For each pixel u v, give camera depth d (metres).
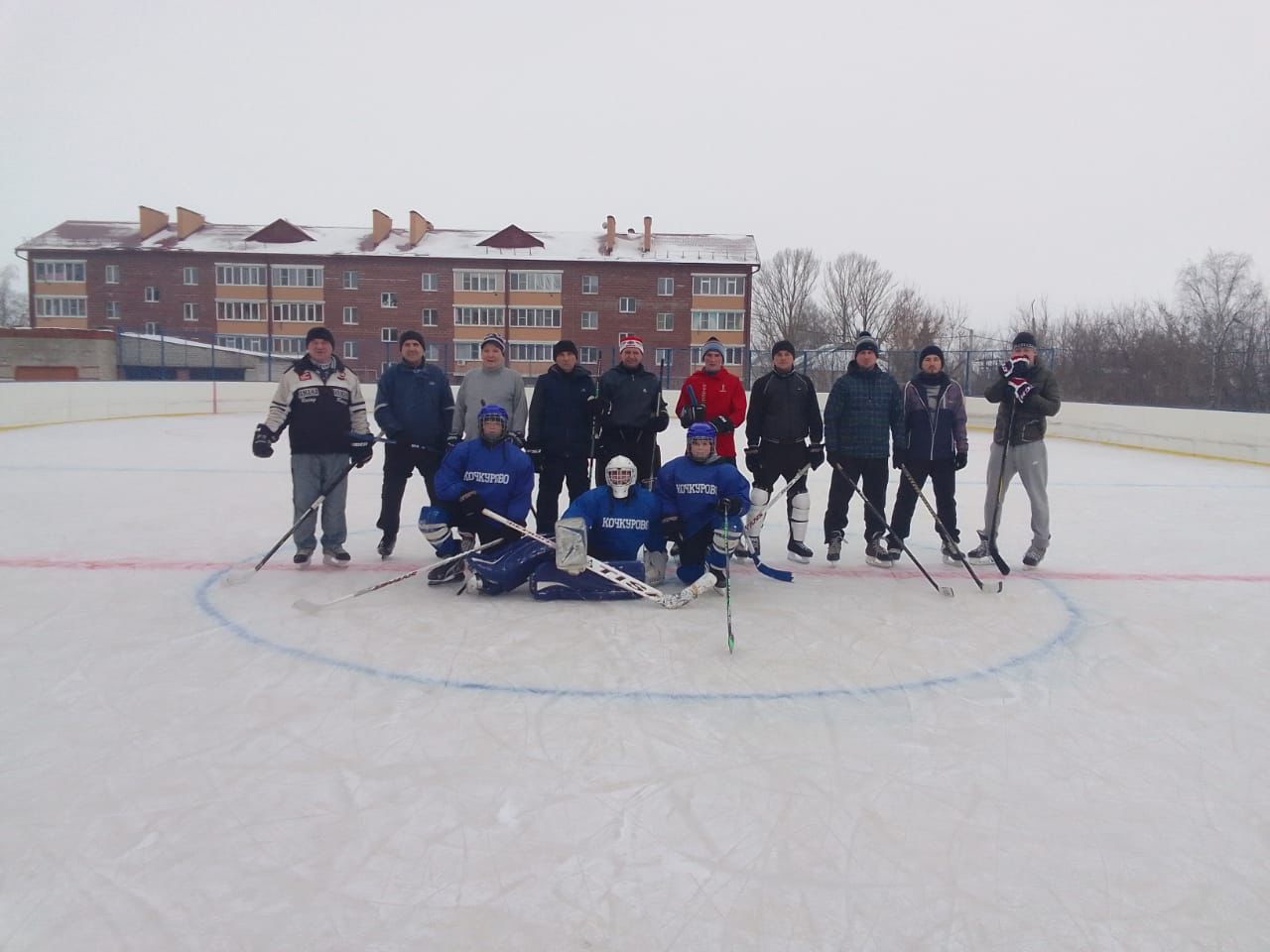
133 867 2.29
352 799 2.66
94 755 2.92
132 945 1.99
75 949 1.97
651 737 3.13
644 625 4.49
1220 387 24.33
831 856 2.41
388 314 47.03
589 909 2.15
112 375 29.36
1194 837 2.55
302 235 48.69
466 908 2.14
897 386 6.02
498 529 5.30
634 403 5.91
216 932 2.04
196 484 9.63
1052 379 5.90
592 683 3.64
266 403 23.27
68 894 2.16
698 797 2.71
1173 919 2.16
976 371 23.48
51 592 4.94
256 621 4.44
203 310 47.28
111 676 3.63
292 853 2.37
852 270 57.72
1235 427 14.47
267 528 7.09
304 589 5.12
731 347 46.69
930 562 6.26
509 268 46.69
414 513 8.14
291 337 47.28
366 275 46.91
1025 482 5.97
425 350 5.94
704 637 4.31
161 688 3.51
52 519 7.30
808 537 7.20
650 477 6.02
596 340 46.91
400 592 5.09
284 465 11.62
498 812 2.60
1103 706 3.53
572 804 2.65
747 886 2.26
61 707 3.31
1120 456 15.52
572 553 4.75
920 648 4.22
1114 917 2.16
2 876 2.23
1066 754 3.08
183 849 2.38
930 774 2.90
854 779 2.85
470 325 47.06
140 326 47.50
